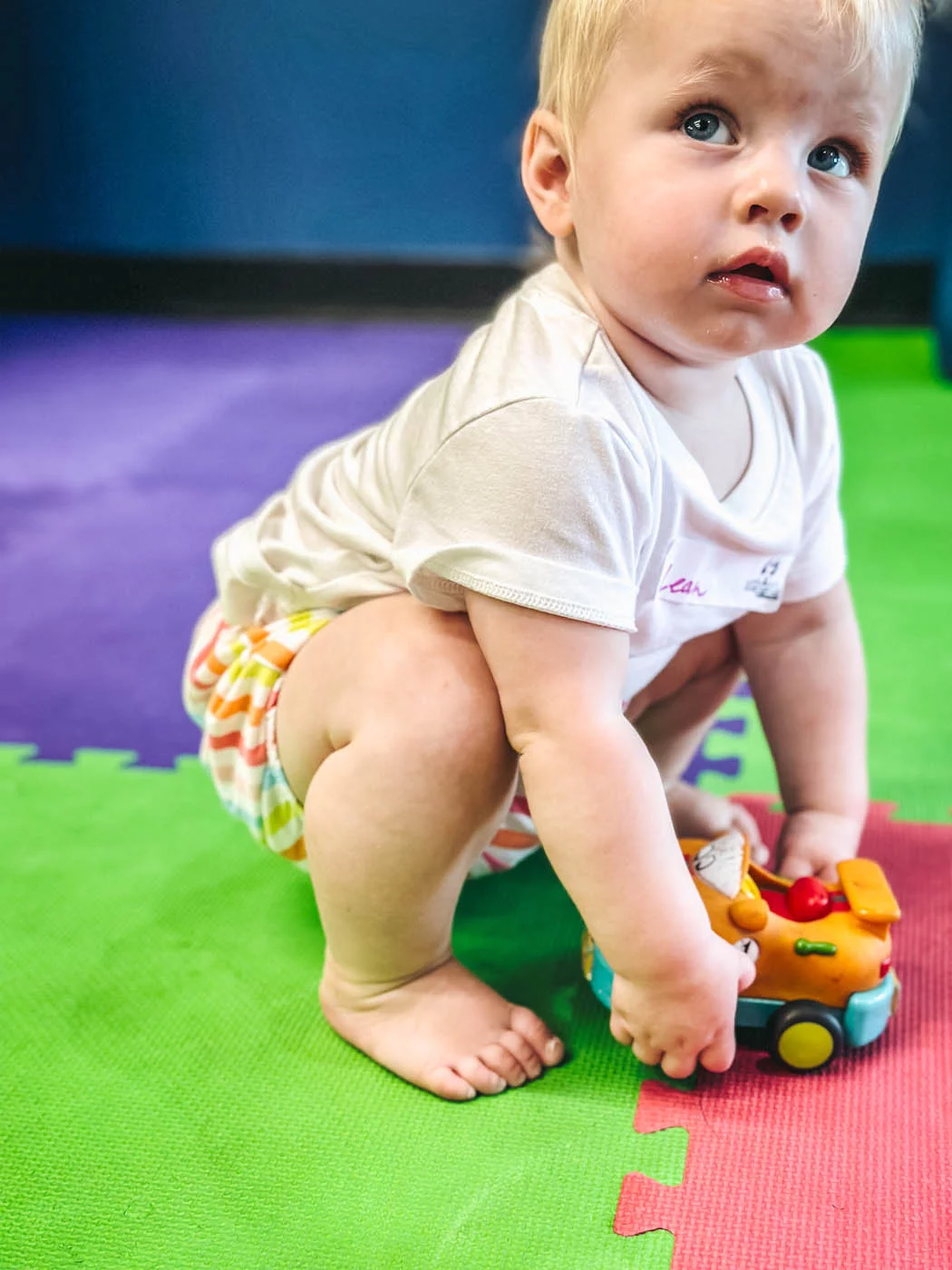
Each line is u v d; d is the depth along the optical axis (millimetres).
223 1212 688
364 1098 769
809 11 649
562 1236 665
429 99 3170
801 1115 740
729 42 653
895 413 2195
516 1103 758
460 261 3281
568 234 770
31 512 1845
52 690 1336
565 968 884
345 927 774
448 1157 721
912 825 1026
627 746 700
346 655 772
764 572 841
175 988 873
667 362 748
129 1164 724
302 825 848
